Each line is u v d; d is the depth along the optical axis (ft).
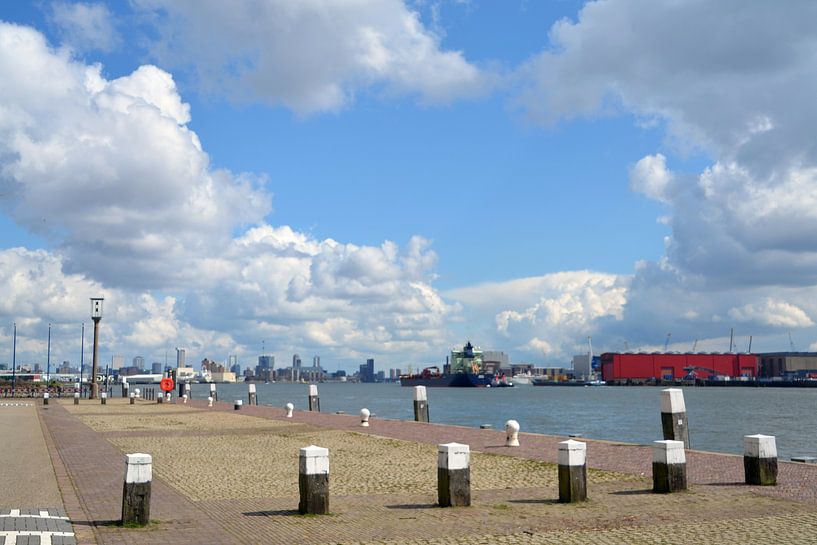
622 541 42.27
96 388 294.66
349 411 348.38
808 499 54.24
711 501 53.93
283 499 58.44
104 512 52.42
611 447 91.30
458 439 105.81
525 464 77.00
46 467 77.87
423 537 44.24
